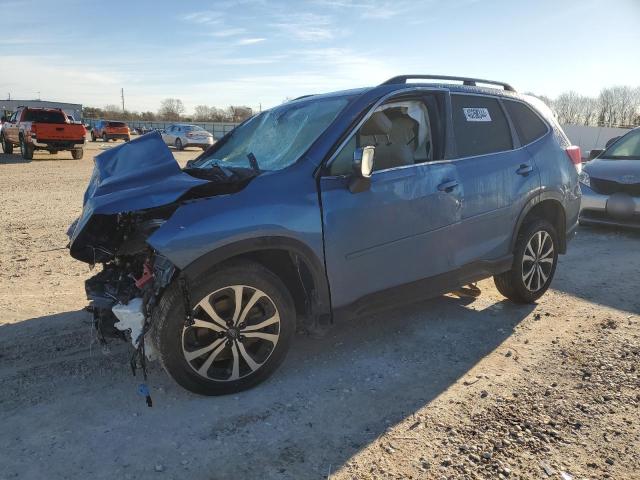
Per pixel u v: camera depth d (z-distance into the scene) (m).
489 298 5.39
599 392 3.50
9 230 8.23
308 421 3.18
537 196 4.90
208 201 3.28
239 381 3.45
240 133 4.79
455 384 3.62
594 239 8.23
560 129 5.46
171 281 3.20
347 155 3.81
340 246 3.65
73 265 6.38
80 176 16.12
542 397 3.44
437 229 4.16
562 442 2.97
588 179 8.54
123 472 2.71
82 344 4.17
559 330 4.56
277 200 3.42
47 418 3.17
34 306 4.96
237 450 2.90
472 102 4.65
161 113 100.75
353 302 3.79
